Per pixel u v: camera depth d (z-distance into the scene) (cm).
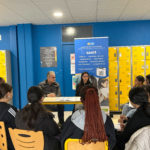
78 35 525
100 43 444
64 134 146
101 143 141
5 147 170
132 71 475
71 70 539
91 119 137
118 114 485
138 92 168
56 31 530
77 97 341
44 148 154
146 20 503
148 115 160
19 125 156
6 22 493
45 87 393
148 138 144
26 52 521
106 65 448
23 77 527
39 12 402
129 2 350
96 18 473
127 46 472
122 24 511
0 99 186
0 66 504
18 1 328
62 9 384
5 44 541
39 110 156
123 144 169
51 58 538
